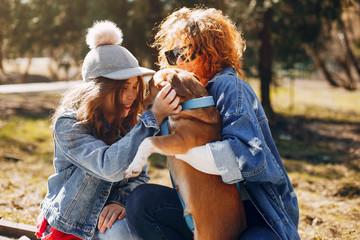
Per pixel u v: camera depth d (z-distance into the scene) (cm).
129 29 1127
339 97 2081
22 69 3128
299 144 994
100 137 255
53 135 264
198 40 241
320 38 1453
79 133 246
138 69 256
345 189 614
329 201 555
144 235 238
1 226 353
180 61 248
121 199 266
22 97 1520
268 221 217
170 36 254
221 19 250
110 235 248
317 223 453
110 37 260
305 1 1241
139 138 228
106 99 256
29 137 921
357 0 1256
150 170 686
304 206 522
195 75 238
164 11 1070
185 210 215
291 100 1783
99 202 257
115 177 232
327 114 1507
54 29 1382
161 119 226
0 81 2472
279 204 224
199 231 214
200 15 248
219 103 225
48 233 259
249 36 1281
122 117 263
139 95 273
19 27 1443
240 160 205
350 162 817
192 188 214
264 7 1116
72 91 262
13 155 751
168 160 233
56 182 263
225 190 218
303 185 633
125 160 226
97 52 256
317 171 730
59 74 2716
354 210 507
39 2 1409
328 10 1253
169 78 229
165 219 234
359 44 2412
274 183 223
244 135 208
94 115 252
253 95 231
